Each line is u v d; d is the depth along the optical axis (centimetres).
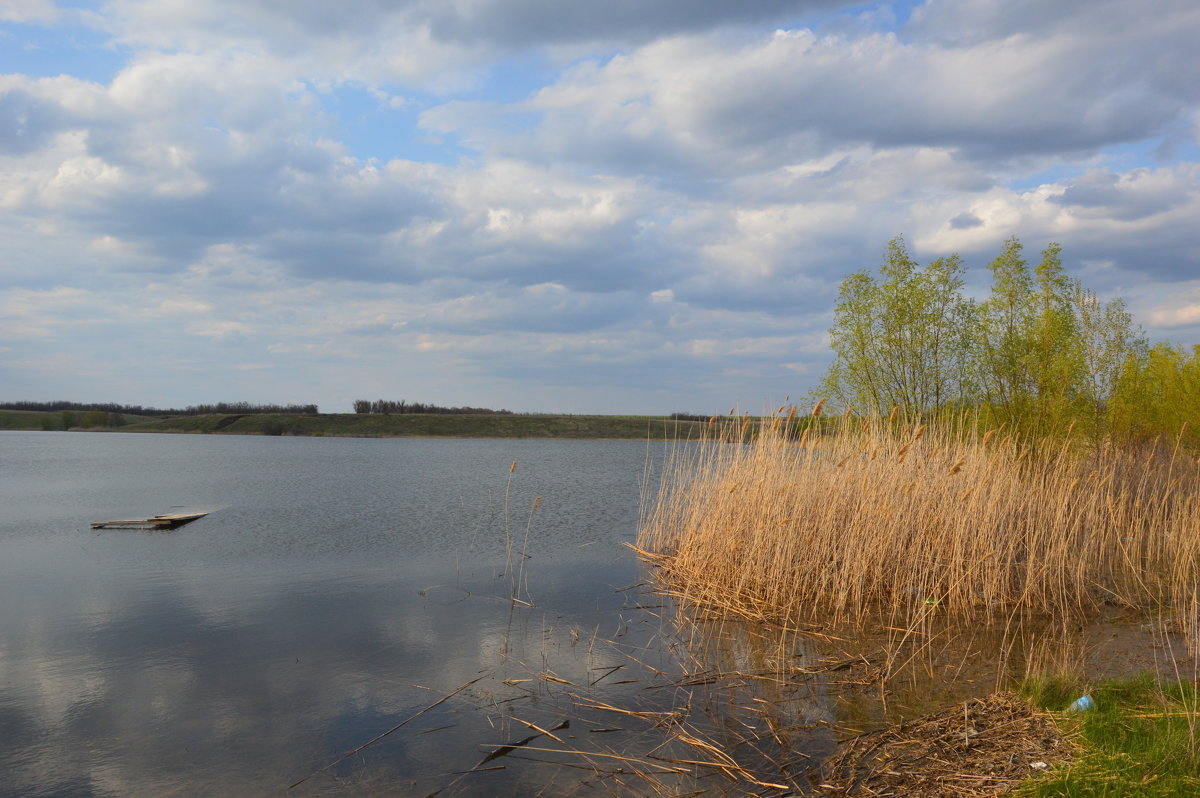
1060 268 1927
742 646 1002
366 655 967
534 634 1060
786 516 1305
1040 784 549
